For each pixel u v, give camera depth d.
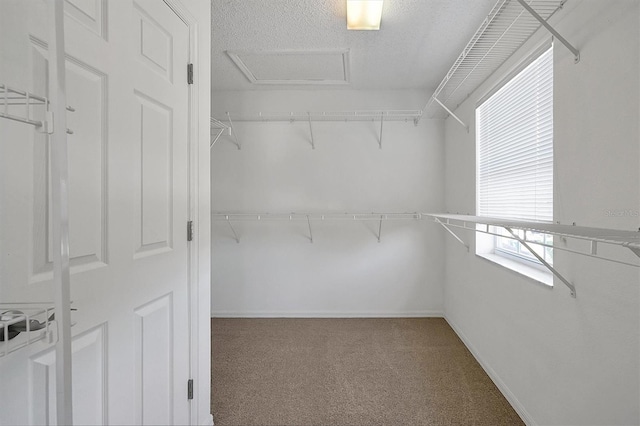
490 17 1.48
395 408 2.06
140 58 1.24
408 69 3.09
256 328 3.38
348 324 3.48
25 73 0.80
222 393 2.22
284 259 3.72
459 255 3.14
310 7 2.13
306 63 2.97
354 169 3.67
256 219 3.72
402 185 3.65
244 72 3.16
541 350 1.74
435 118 3.62
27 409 0.81
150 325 1.32
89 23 1.00
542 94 1.85
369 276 3.70
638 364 1.14
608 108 1.26
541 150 1.86
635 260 1.15
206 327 1.79
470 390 2.25
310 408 2.06
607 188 1.27
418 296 3.69
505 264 2.22
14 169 0.78
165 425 1.43
